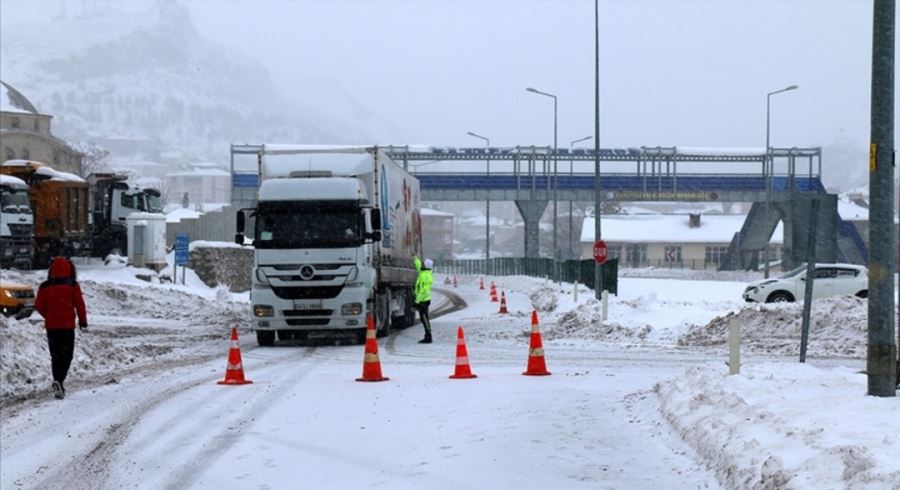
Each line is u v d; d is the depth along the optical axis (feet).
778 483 22.75
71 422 42.06
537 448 33.14
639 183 281.33
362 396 47.14
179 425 40.27
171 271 156.15
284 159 81.35
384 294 88.33
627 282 208.13
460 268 361.30
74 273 50.78
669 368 59.77
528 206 276.41
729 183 283.38
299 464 32.24
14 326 60.85
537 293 174.91
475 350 75.66
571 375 55.01
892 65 34.99
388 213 86.94
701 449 29.78
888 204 34.68
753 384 36.45
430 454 33.14
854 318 76.13
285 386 52.03
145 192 173.68
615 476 28.68
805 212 47.06
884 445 24.07
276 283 77.10
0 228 134.92
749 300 112.16
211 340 88.28
